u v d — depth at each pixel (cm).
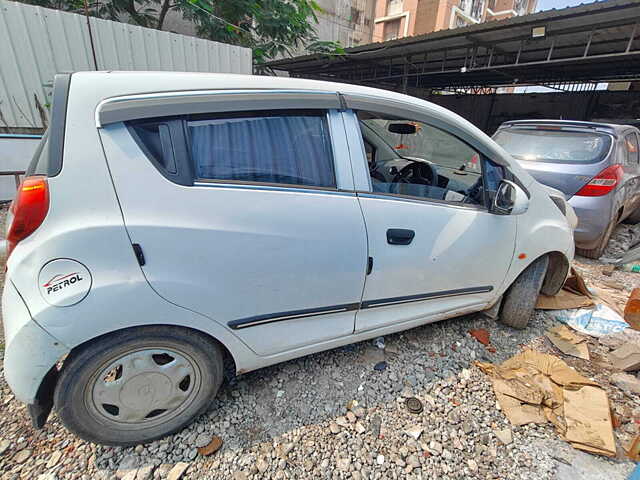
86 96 125
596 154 373
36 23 411
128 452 151
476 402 189
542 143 412
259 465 150
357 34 1756
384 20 2820
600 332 254
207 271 138
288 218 150
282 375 198
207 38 732
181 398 155
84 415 138
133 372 141
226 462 150
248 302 152
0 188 439
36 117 441
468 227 199
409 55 1002
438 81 1482
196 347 149
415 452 160
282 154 153
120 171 125
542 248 235
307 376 199
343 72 1404
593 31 677
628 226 540
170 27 750
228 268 142
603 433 167
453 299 218
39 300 119
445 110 196
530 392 191
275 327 165
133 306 128
